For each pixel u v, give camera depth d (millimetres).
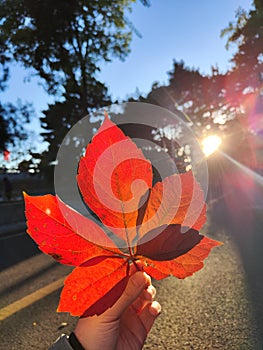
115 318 663
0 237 8180
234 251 5242
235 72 27312
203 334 2766
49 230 404
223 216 9070
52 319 3223
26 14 12445
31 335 2941
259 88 27547
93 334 678
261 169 26312
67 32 12906
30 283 4328
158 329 2895
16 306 3580
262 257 4762
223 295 3488
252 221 7898
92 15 12703
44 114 17562
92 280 413
